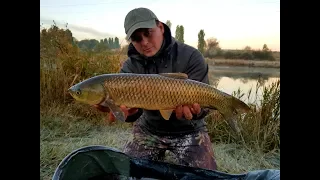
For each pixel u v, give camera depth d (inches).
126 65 45.3
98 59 91.0
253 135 61.5
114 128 71.9
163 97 32.4
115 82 32.4
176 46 42.4
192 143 41.8
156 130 42.8
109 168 34.3
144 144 43.1
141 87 32.2
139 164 35.1
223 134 64.6
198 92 32.9
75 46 94.0
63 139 63.5
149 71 43.1
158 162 35.2
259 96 65.8
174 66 42.1
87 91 32.2
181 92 32.5
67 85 81.0
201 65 42.1
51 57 88.6
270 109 63.8
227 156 54.4
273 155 57.7
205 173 33.8
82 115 76.9
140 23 39.5
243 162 53.3
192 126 42.1
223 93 33.6
